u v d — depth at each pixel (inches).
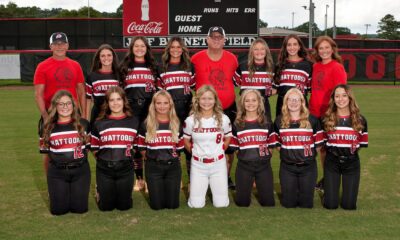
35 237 163.8
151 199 194.4
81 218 184.4
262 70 221.9
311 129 194.1
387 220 179.2
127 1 755.4
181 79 218.7
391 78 804.6
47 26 1169.4
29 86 785.6
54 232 168.6
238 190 198.7
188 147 203.9
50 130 187.2
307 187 194.1
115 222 179.3
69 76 217.6
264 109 203.5
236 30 757.9
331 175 193.6
